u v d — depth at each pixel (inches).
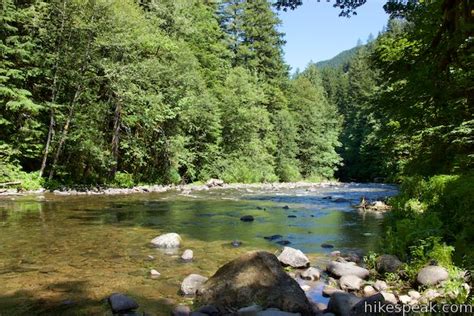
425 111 521.3
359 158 2331.4
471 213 306.7
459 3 311.9
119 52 987.9
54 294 231.5
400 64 505.0
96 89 1003.9
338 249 369.1
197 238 402.3
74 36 925.2
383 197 900.0
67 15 898.7
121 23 959.0
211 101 1318.9
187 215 559.5
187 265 299.7
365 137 2102.6
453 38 334.0
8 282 250.8
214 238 404.5
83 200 699.4
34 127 876.0
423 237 306.0
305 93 2500.0
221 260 316.8
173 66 1130.7
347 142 2511.1
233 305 219.8
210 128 1315.2
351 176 2367.1
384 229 457.7
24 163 921.5
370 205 692.1
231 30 2065.7
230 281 231.3
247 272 235.1
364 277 276.5
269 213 600.1
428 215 345.4
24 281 253.4
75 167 986.1
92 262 301.0
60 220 478.0
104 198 747.4
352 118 2699.3
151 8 1266.0
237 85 1583.4
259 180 1571.1
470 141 502.9
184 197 822.5
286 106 2182.6
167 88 1123.9
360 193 1034.7
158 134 1165.1
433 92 426.3
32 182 830.5
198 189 1059.9
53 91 900.0
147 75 1045.8
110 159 968.3
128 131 1054.4
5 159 833.5
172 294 237.0
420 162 620.1
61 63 911.0
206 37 1628.9
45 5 884.0
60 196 748.6
